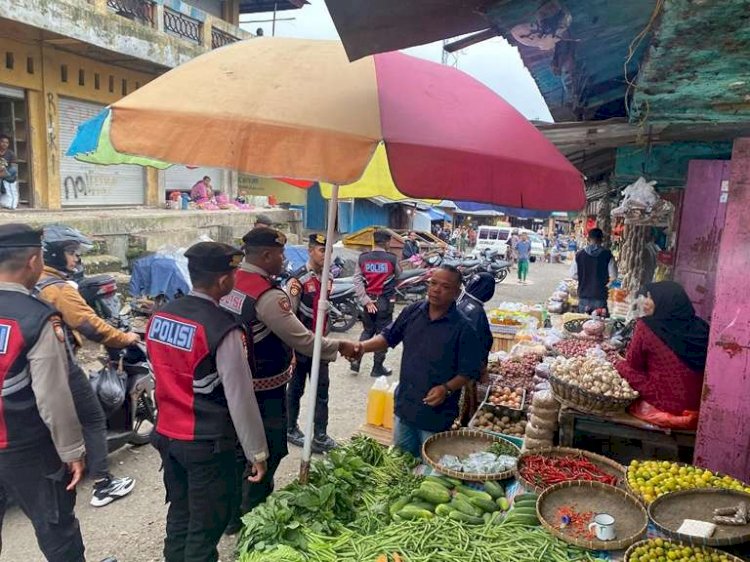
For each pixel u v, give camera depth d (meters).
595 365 3.32
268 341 3.26
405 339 3.45
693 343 3.04
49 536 2.65
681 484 2.57
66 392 2.51
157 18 13.07
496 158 2.04
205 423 2.54
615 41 2.31
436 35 1.95
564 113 4.02
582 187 2.39
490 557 2.22
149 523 3.71
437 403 3.19
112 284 4.64
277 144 1.84
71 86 11.80
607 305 8.03
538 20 1.85
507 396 4.41
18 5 8.99
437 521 2.46
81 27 10.34
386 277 6.94
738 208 2.77
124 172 13.70
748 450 2.84
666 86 2.30
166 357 2.55
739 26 1.68
